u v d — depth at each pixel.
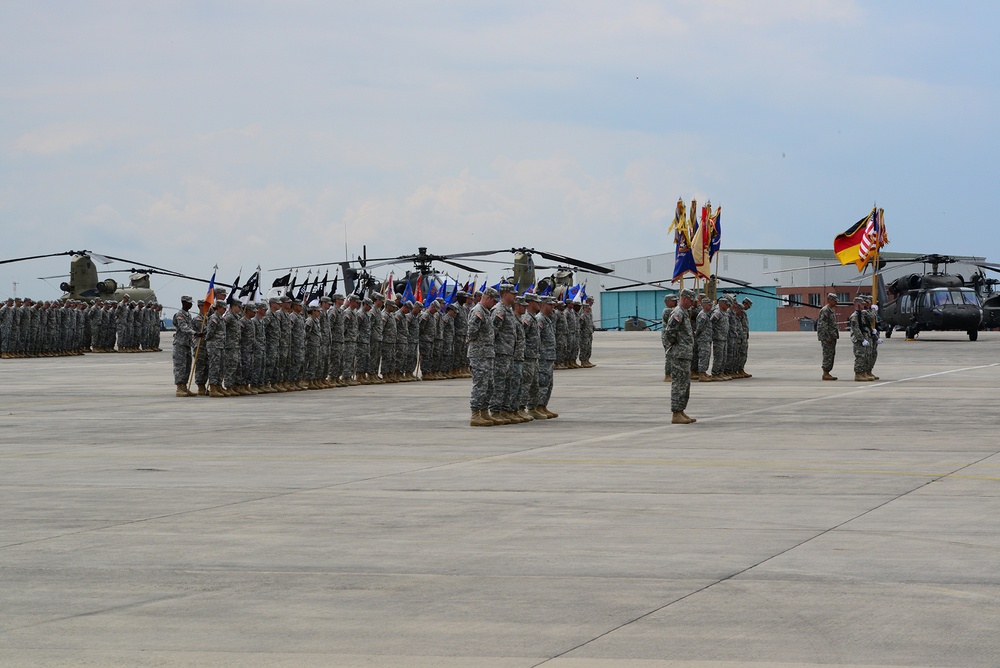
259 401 27.53
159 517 11.43
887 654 6.82
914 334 62.25
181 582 8.70
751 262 115.56
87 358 53.00
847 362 42.03
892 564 9.08
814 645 6.99
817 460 15.44
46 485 13.69
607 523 10.94
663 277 121.19
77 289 66.31
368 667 6.66
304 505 12.09
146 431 20.33
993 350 49.78
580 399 26.86
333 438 18.91
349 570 9.05
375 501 12.32
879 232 50.28
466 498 12.48
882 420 20.91
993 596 8.09
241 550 9.81
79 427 21.17
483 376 20.83
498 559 9.40
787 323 113.69
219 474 14.55
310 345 31.62
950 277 61.25
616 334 93.00
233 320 29.38
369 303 33.75
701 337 32.50
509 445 17.66
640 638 7.16
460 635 7.27
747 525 10.77
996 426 19.69
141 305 60.81
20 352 52.75
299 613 7.81
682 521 11.02
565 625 7.46
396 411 24.30
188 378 29.72
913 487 12.95
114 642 7.19
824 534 10.29
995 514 11.23
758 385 30.84
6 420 22.69
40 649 7.06
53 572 9.04
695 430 19.62
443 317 35.59
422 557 9.49
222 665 6.73
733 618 7.59
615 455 16.23
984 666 6.59
